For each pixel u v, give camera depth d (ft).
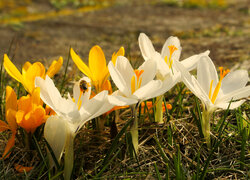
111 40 5.52
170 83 1.53
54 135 1.51
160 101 1.83
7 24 7.48
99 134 1.78
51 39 5.86
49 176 1.54
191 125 1.87
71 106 1.47
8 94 1.60
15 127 1.60
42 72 1.67
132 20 8.46
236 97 1.62
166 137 1.85
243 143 1.66
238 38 5.48
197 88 1.61
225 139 1.79
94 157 1.74
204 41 5.21
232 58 3.47
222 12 10.07
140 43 1.79
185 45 4.68
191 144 1.81
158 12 10.18
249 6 11.17
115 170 1.66
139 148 1.78
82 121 1.51
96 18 8.86
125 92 1.56
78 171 1.67
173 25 7.57
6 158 1.75
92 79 1.71
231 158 1.75
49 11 10.39
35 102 1.56
